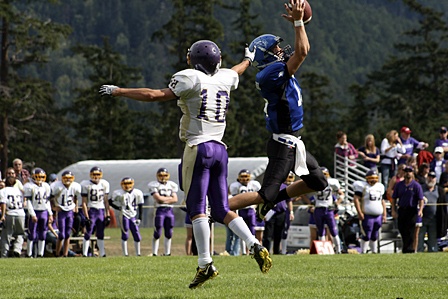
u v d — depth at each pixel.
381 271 18.92
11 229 31.83
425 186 33.28
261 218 16.59
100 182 32.97
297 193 17.08
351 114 125.25
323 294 14.21
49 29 96.00
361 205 33.34
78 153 132.62
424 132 111.12
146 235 52.47
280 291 14.62
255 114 114.62
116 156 111.50
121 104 115.38
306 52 16.05
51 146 115.12
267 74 16.14
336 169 42.34
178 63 110.56
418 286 15.34
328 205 33.31
